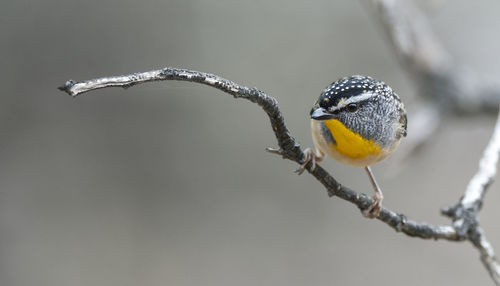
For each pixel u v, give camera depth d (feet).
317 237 47.24
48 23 45.85
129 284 45.01
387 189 47.93
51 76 46.29
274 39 47.55
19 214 45.93
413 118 35.17
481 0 47.80
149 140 47.80
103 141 47.55
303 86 47.24
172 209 47.52
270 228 47.32
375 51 47.62
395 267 45.93
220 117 48.06
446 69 35.65
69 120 47.09
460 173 47.98
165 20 46.62
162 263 45.85
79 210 46.75
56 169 46.98
